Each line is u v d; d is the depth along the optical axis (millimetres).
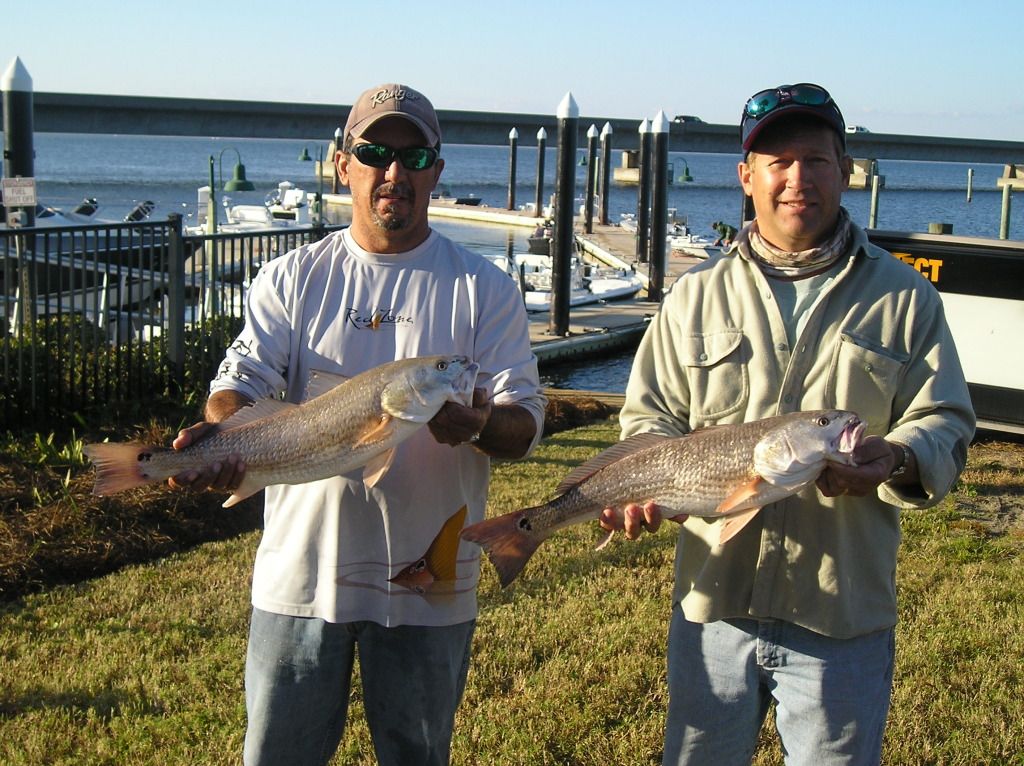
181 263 11617
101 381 11148
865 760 3582
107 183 109375
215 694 5672
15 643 6340
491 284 3965
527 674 5895
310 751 3922
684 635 3805
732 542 3637
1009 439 12125
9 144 15328
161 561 8031
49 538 8008
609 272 33750
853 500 3553
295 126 95688
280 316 3971
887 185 138375
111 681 5836
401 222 3871
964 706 5516
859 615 3551
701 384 3793
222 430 3660
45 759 5023
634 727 5289
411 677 3840
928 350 3623
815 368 3641
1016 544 8344
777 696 3684
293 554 3826
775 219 3629
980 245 11539
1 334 11273
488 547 3674
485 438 3746
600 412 14492
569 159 24297
